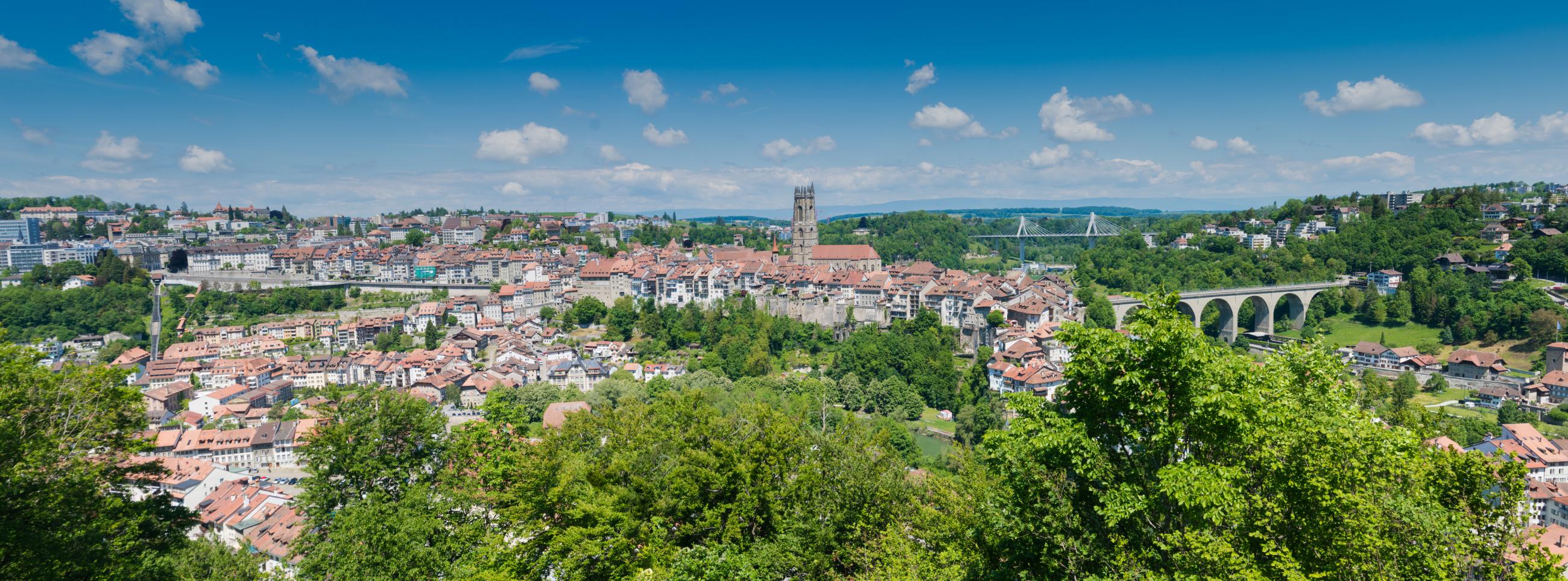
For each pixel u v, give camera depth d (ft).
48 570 156.76
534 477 223.10
